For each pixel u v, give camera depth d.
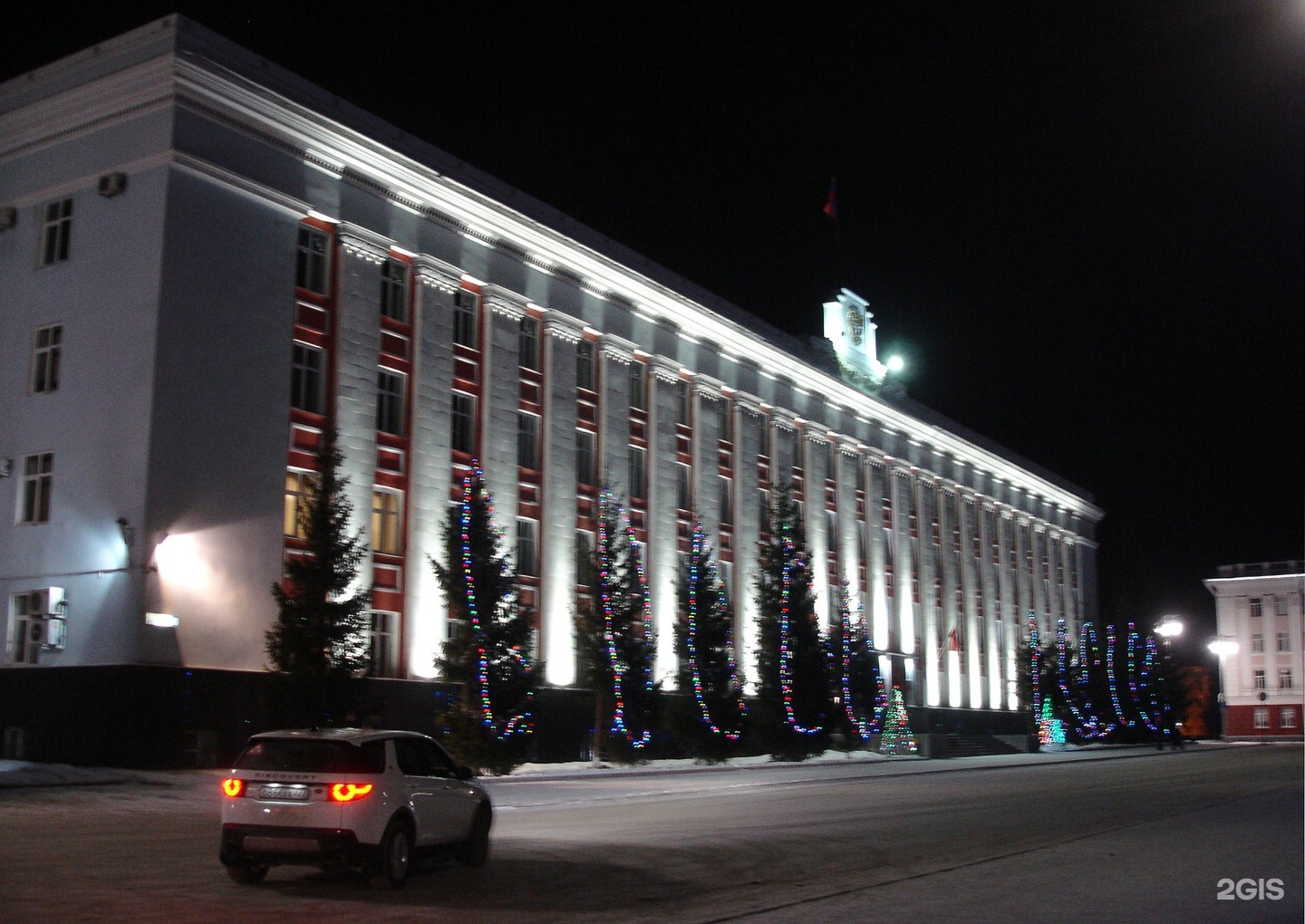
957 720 75.44
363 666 31.44
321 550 31.25
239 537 33.56
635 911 12.18
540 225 45.22
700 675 47.34
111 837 17.91
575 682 45.06
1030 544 90.69
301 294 36.47
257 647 33.66
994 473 85.75
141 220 32.81
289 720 30.16
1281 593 113.19
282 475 35.12
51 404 33.56
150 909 11.72
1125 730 87.81
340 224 37.72
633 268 50.41
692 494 54.19
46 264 34.69
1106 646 92.06
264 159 35.44
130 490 31.55
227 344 33.78
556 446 45.81
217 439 33.25
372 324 38.44
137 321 32.28
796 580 52.03
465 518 36.75
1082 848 18.17
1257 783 36.62
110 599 31.36
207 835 18.33
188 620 31.94
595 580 43.97
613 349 49.59
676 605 51.09
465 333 42.72
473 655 35.91
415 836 13.83
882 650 67.31
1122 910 12.23
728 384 57.47
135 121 33.50
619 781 35.62
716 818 23.38
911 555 72.94
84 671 31.19
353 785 13.09
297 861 13.00
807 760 51.09
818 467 63.78
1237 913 12.01
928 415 76.44
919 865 16.14
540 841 18.75
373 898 12.89
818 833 20.36
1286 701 111.12
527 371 45.16
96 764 30.52
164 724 30.86
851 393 67.06
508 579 37.12
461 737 35.34
